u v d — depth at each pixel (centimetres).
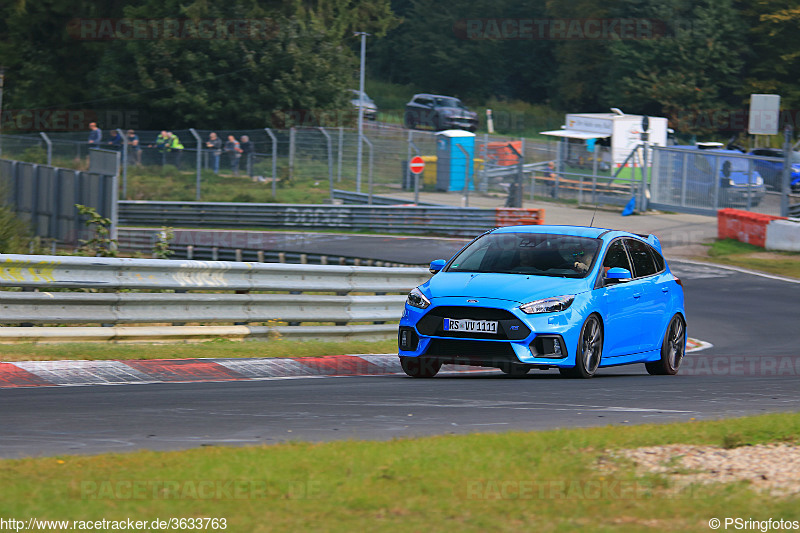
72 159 15300
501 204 14512
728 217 11456
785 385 3709
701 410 2917
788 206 11912
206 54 19625
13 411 2641
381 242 11631
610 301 3788
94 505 1605
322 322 4856
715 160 12800
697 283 8850
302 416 2655
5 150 15675
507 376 3900
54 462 1922
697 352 5450
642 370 4697
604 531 1505
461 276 3750
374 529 1502
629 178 14600
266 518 1552
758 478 1897
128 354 3772
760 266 9900
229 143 15125
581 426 2569
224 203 13350
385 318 5075
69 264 4056
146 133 15562
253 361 3878
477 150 15512
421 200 14538
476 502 1659
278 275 4650
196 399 2944
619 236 4078
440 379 3672
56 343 3912
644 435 2253
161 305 4253
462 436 2233
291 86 19700
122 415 2620
